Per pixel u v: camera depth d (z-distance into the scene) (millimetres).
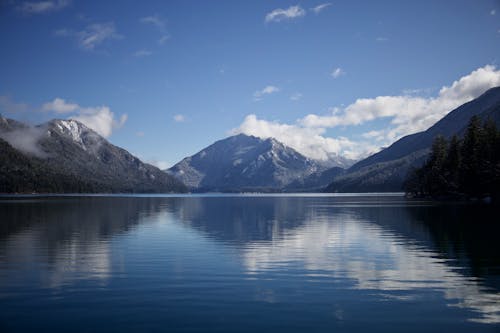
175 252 29500
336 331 13805
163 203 140625
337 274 22156
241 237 38688
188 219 62250
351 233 41281
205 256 27938
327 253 29047
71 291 18641
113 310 15953
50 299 17359
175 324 14445
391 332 13734
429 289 18875
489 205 92250
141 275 21953
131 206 108438
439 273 22172
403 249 30406
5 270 23203
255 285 19781
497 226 45844
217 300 17266
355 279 20953
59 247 31703
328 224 52125
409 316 15211
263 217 67062
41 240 35875
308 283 20172
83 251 29875
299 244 33625
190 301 17125
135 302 16969
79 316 15242
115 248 31578
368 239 36375
